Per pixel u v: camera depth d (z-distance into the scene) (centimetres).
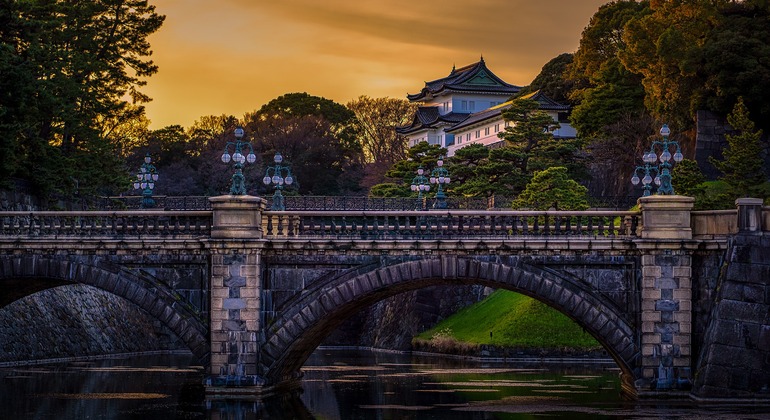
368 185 17288
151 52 10169
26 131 8088
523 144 11869
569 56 16288
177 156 16975
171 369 8238
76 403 5666
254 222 5547
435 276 5538
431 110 18200
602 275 5491
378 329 12650
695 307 5469
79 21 9531
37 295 8731
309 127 16562
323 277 5591
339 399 6038
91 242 5606
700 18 10656
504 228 5584
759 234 5288
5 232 5672
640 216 5525
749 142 8744
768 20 10425
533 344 9494
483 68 17900
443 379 7494
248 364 5522
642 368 5428
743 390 5234
